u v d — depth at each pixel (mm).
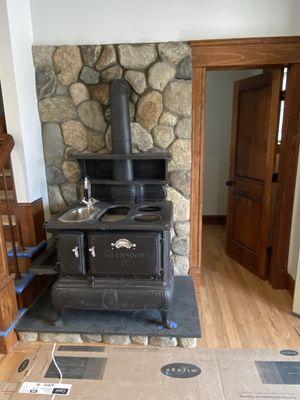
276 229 2803
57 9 2447
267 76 2723
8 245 2570
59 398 1720
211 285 3002
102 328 2135
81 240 2004
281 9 2330
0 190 2609
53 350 2100
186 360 1981
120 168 2473
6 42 2221
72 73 2490
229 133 4480
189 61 2373
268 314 2543
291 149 2584
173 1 2375
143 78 2438
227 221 3621
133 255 1997
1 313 2025
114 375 1868
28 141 2451
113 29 2451
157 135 2535
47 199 2777
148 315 2279
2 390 1787
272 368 1903
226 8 2361
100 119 2562
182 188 2621
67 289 2094
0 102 3422
